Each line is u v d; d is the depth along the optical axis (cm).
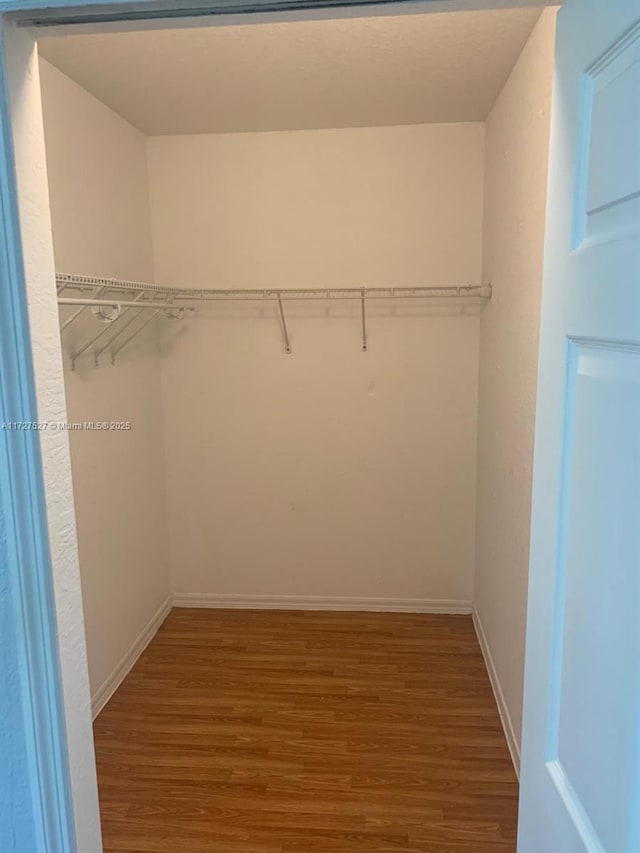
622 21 65
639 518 62
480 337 275
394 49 188
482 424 270
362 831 172
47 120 193
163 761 200
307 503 301
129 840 170
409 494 296
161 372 294
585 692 77
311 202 275
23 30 80
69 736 94
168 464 303
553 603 88
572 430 81
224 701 233
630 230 64
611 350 69
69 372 207
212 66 198
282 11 77
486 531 260
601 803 72
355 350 286
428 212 271
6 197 79
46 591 88
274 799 184
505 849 165
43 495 86
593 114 73
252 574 309
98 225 229
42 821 93
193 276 286
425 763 198
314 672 252
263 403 294
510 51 190
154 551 288
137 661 262
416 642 275
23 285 81
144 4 75
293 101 233
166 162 277
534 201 175
